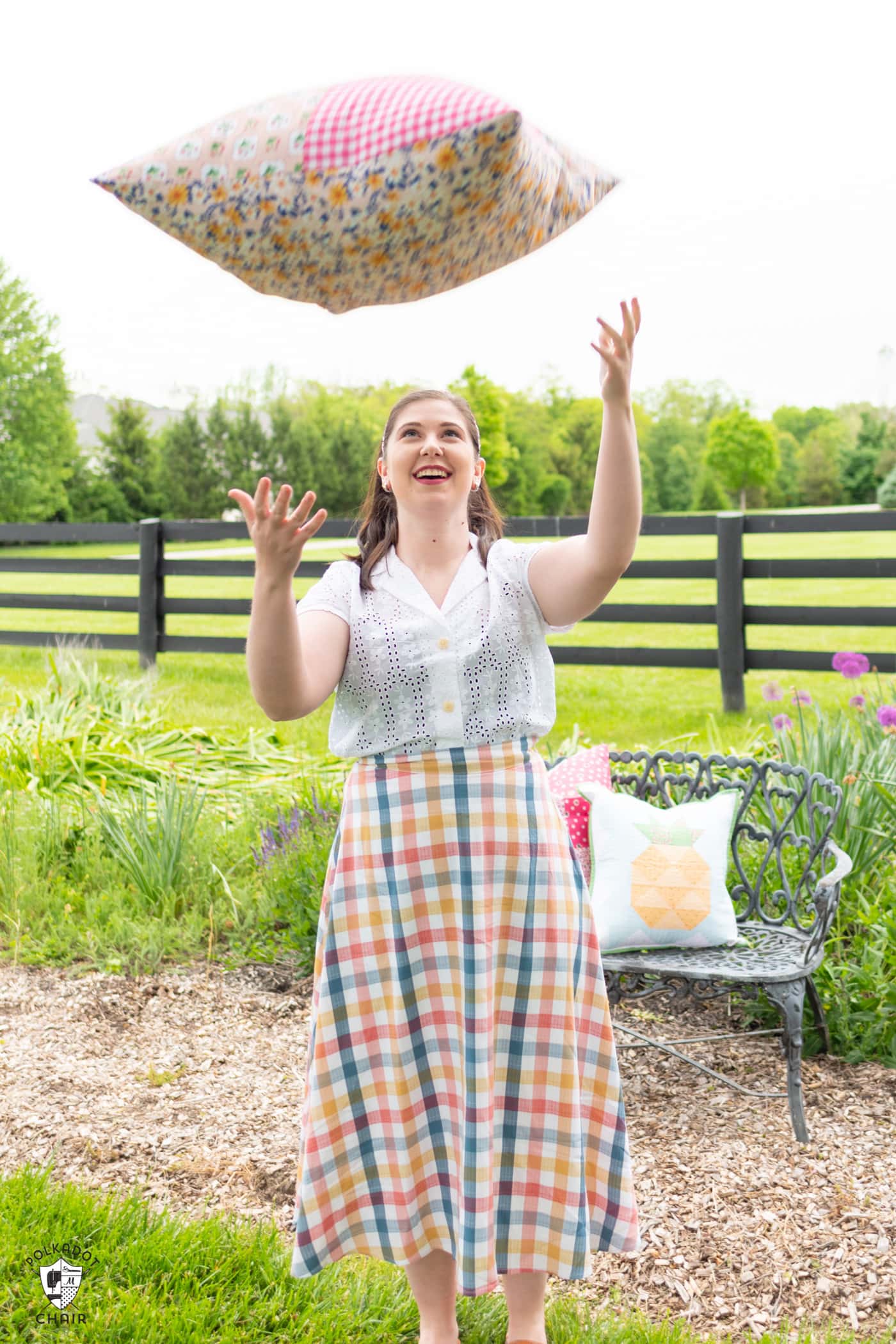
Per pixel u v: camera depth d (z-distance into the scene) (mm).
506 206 1525
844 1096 3193
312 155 1490
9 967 4156
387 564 2111
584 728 7895
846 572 8133
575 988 2080
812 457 58719
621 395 1887
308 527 1715
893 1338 2203
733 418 57844
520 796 2020
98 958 4219
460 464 2039
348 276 1581
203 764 6551
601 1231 2129
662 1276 2434
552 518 9539
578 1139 2027
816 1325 2262
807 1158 2865
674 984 3215
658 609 8695
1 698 8523
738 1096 3223
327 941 2055
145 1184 2775
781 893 3578
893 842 4223
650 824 3338
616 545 1951
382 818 2010
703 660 8516
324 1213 2055
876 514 8039
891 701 5527
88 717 6824
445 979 2008
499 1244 2043
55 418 43031
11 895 4562
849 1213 2613
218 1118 3117
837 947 3691
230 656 11805
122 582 25188
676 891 3250
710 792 3844
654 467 60281
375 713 2023
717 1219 2619
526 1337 2098
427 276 1586
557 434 53219
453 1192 2031
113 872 4777
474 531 2215
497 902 2000
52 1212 2479
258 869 4828
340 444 40969
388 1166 2043
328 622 2021
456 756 1997
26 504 42062
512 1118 2033
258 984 4059
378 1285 2355
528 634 2080
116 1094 3244
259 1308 2234
